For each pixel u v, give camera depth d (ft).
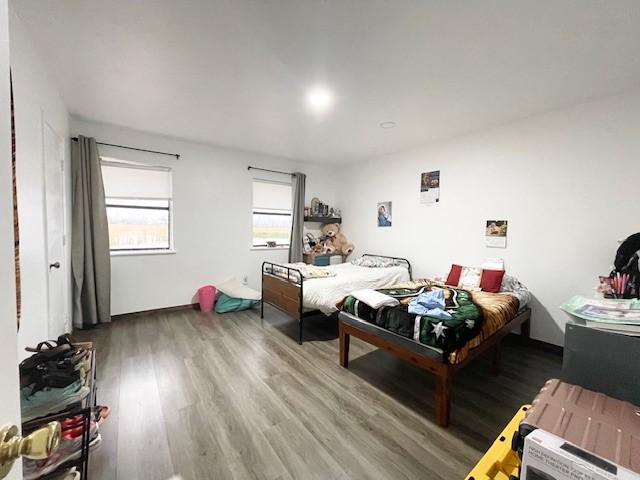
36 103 6.16
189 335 10.15
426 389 6.99
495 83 7.59
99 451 4.93
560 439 2.20
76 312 10.16
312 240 17.12
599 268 8.50
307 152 14.65
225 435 5.38
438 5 4.96
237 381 7.24
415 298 8.00
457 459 4.89
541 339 9.63
